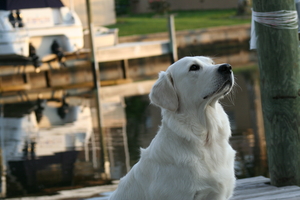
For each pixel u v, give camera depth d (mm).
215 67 3000
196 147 2918
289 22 3631
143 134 8305
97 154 7227
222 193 2918
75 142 8070
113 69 17000
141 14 26219
